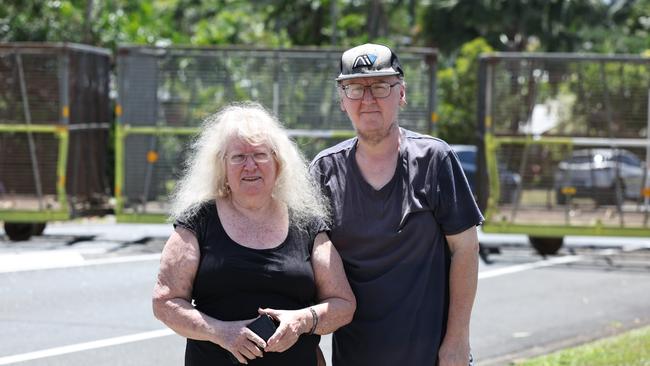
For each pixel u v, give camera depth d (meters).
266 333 3.70
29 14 22.78
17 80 14.15
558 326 9.24
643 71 14.08
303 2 35.81
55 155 14.15
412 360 4.04
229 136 3.94
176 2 36.41
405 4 38.78
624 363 7.21
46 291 10.44
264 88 14.52
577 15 39.31
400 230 4.04
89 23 22.98
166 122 14.51
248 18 31.08
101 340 8.38
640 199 14.22
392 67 4.03
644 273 12.65
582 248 15.26
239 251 3.87
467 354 4.08
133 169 14.52
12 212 14.13
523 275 12.32
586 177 14.22
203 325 3.76
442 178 4.07
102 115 16.11
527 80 14.13
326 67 14.45
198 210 3.95
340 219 4.09
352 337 4.11
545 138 14.16
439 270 4.11
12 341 8.27
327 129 14.47
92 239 14.73
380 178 4.09
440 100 31.59
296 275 3.90
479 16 39.03
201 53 14.48
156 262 12.52
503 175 14.25
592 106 14.15
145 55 14.50
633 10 47.91
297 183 4.04
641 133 14.14
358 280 4.09
